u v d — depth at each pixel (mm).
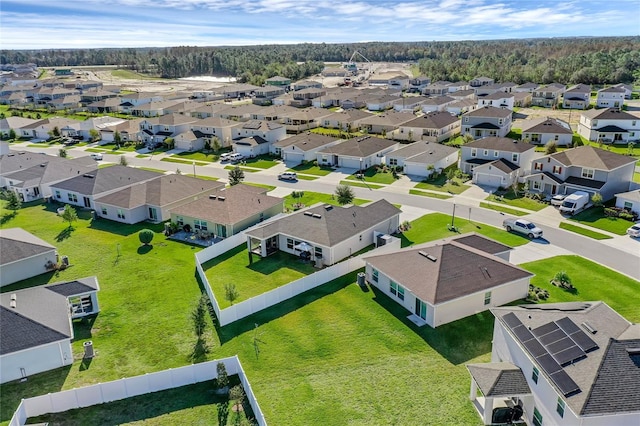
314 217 49281
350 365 30750
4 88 182500
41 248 45312
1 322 30812
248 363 31266
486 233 52562
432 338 33156
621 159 61844
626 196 56406
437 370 30031
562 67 193375
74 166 77375
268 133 96438
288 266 45719
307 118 114688
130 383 28266
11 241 45094
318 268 45125
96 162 84375
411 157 77125
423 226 55219
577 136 99562
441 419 26078
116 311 38250
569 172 63469
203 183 66000
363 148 82875
